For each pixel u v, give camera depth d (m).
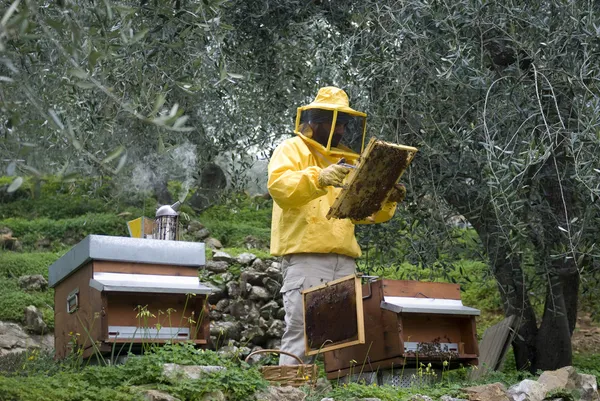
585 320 10.24
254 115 7.73
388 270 10.38
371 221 6.14
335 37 7.07
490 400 5.33
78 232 12.83
